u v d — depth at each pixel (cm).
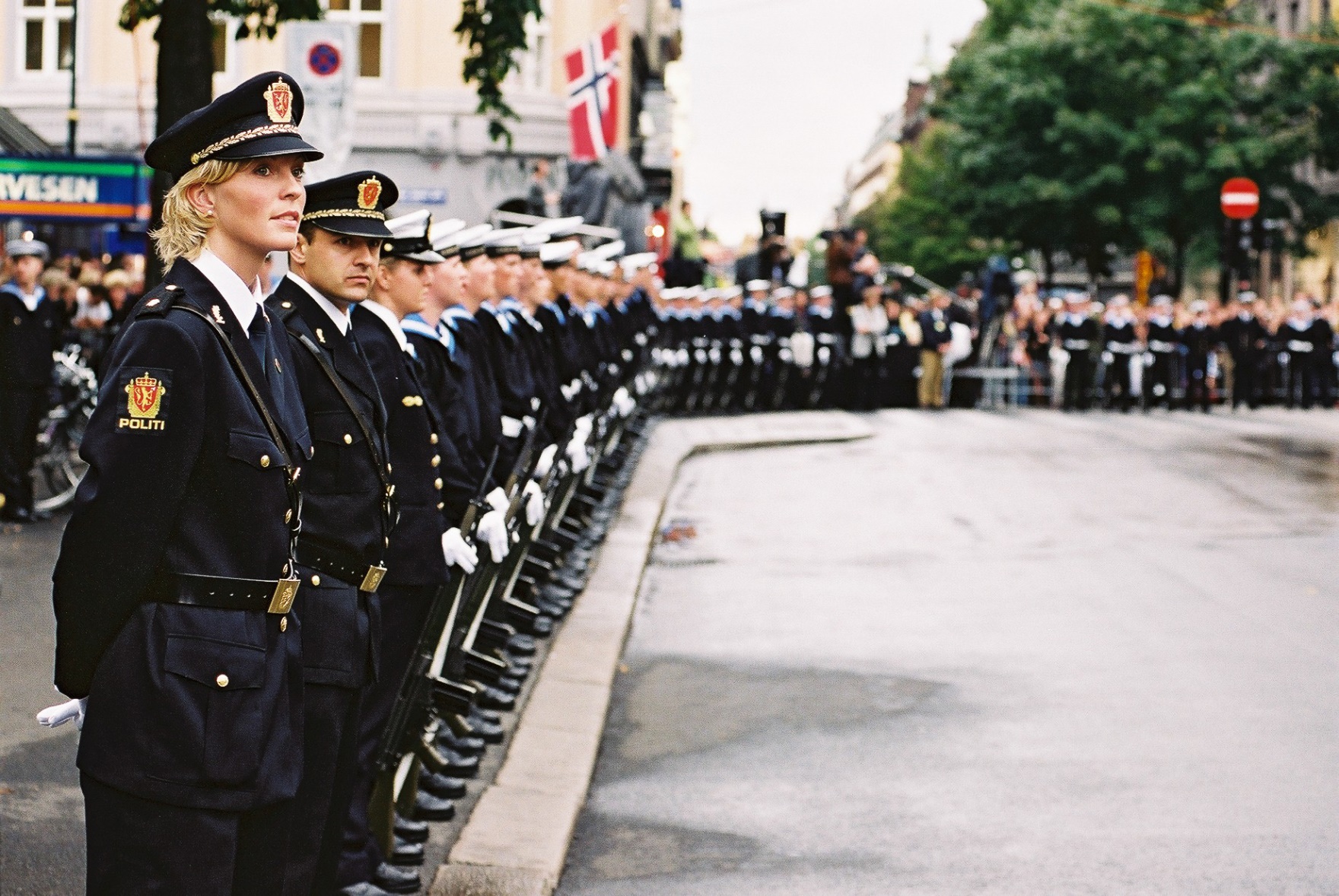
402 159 3788
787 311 3644
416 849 784
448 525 788
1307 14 6266
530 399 1068
